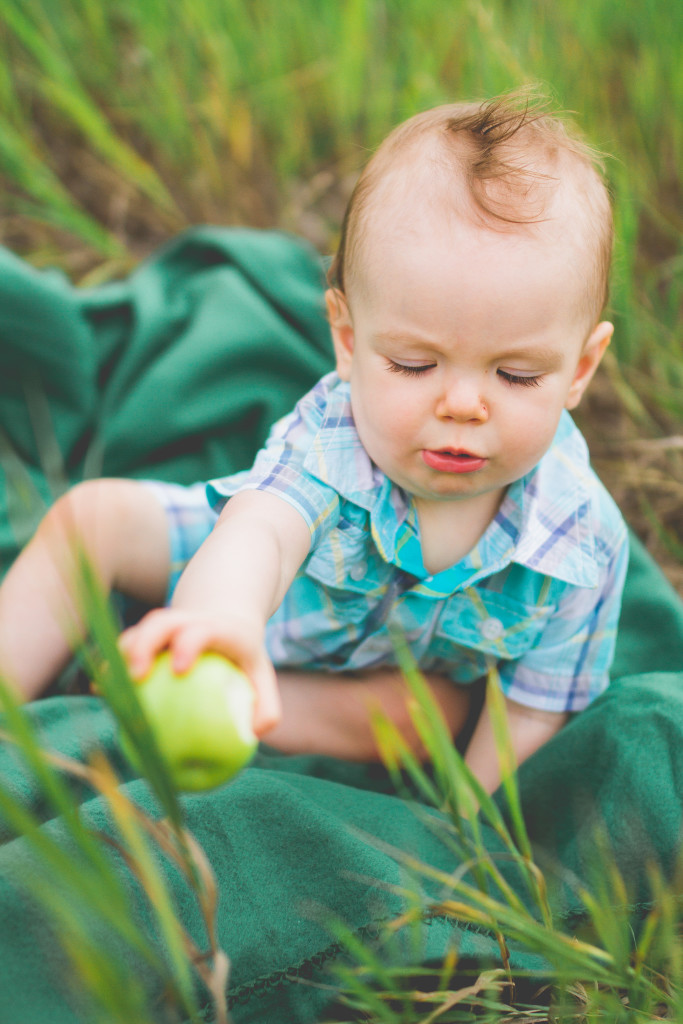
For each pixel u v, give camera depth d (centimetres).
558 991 95
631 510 193
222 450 184
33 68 255
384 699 140
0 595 130
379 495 116
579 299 101
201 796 103
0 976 85
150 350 185
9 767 107
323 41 258
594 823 117
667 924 93
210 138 253
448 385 101
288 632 136
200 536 144
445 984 90
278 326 187
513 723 139
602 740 122
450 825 119
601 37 250
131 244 245
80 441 182
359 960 100
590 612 133
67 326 178
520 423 103
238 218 248
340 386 123
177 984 91
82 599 59
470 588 126
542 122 111
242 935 99
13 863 90
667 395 195
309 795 117
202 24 251
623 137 237
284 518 108
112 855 94
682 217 227
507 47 220
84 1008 86
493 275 96
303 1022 99
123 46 273
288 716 141
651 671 149
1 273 172
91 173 252
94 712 124
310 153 261
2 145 226
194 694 67
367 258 102
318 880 105
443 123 107
